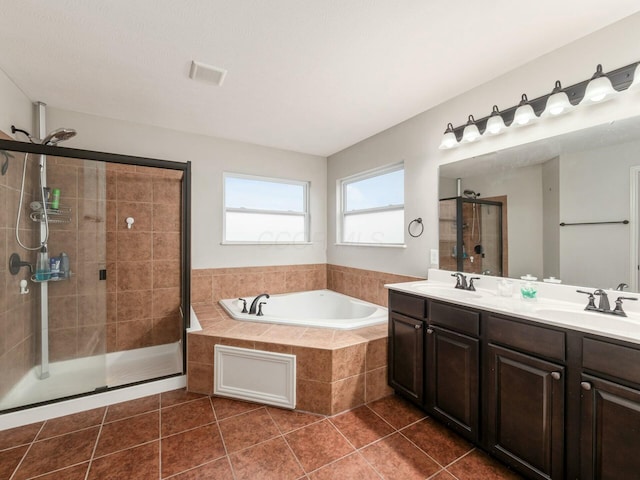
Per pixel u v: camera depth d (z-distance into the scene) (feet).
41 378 6.76
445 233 7.54
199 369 7.00
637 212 4.53
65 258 7.11
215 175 10.18
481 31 4.93
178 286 9.55
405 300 6.56
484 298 5.79
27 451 5.02
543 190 5.64
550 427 4.04
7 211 6.14
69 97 7.28
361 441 5.38
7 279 6.14
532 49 5.43
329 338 6.85
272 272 11.35
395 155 9.04
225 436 5.48
